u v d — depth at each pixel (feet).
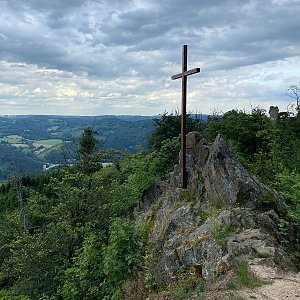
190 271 39.32
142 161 87.97
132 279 46.57
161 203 62.59
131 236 49.16
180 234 47.55
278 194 51.83
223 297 30.25
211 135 91.66
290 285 31.42
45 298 73.56
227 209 46.73
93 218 84.89
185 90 59.77
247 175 51.21
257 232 40.50
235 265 35.12
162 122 103.35
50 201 113.60
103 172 102.63
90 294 54.34
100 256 56.34
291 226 45.65
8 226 117.70
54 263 81.71
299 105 109.40
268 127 86.79
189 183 58.70
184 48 59.67
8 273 93.09
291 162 72.64
